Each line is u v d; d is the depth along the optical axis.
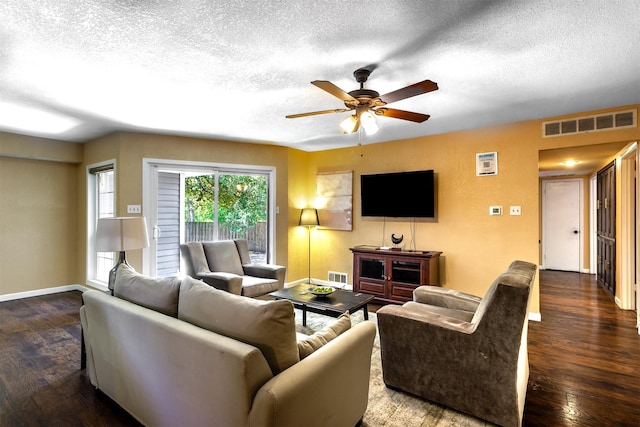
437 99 3.13
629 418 2.05
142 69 2.49
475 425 1.98
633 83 2.75
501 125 4.01
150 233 4.48
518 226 3.93
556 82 2.73
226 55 2.27
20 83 2.74
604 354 2.94
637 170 3.50
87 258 5.05
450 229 4.38
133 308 1.94
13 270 4.71
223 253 4.32
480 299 2.79
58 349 3.03
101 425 1.99
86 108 3.39
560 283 5.84
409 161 4.70
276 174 5.27
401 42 2.10
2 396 2.29
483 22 1.88
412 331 2.23
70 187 5.20
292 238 5.45
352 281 5.22
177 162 4.60
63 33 1.99
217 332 1.59
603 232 5.47
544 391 2.36
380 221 4.98
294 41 2.09
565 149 3.94
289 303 1.51
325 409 1.56
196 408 1.52
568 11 1.78
